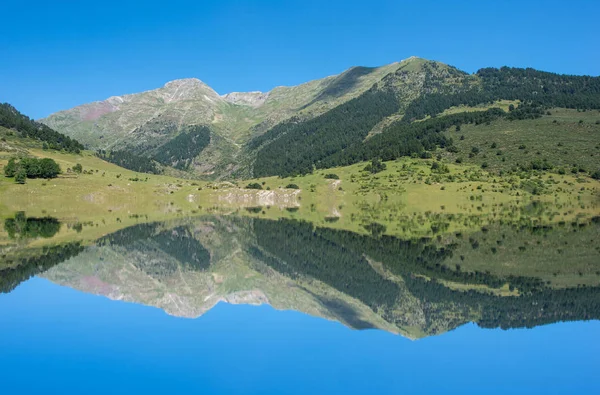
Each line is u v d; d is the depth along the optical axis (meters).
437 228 85.38
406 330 29.25
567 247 59.31
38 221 98.75
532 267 47.44
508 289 39.03
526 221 96.12
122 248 64.00
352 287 41.28
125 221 102.69
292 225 97.25
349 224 98.00
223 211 142.62
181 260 57.41
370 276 45.97
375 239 72.06
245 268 52.44
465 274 45.16
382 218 112.88
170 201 196.38
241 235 80.50
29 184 178.25
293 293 39.59
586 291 37.88
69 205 155.75
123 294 39.09
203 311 34.00
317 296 38.47
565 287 39.25
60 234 76.44
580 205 146.12
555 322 30.34
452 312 32.84
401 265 50.72
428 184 193.75
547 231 76.56
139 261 55.44
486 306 34.28
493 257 53.22
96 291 39.84
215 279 46.25
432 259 53.28
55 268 48.56
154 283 43.81
